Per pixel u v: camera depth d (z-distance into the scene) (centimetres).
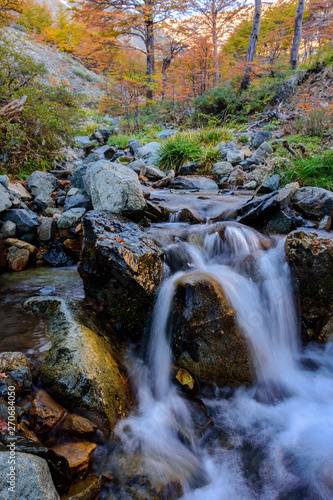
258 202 433
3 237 433
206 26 1730
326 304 319
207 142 898
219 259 376
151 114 1514
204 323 259
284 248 348
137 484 171
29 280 381
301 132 830
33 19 2420
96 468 175
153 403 241
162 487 172
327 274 316
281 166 616
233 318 273
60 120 705
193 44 1502
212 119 1322
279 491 189
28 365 206
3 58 741
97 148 1034
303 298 325
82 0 1628
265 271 343
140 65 1817
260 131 852
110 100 1548
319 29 1903
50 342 234
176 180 675
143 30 1744
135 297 285
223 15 1678
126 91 1511
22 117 625
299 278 325
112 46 1744
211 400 253
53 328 252
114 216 361
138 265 278
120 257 272
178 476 184
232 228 393
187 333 258
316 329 318
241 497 186
